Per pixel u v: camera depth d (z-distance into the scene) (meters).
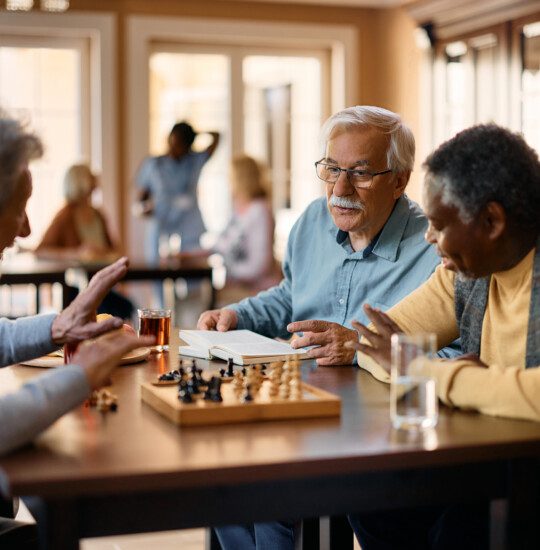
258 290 5.87
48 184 6.96
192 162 6.68
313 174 7.52
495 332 1.76
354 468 1.29
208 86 7.21
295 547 2.03
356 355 2.04
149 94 7.01
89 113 6.97
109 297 5.11
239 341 2.19
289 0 7.16
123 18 6.86
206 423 1.46
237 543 2.29
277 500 1.30
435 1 6.42
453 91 6.52
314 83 7.49
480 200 1.59
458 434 1.41
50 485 1.18
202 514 1.27
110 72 6.85
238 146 7.27
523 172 1.60
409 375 1.44
